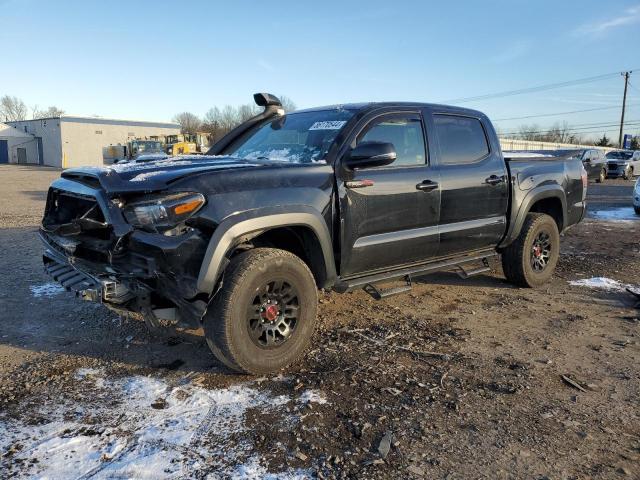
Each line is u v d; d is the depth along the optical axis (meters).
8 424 2.94
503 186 5.32
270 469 2.56
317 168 3.85
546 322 4.85
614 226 11.57
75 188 3.65
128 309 3.38
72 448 2.71
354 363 3.83
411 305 5.32
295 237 4.00
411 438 2.85
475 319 4.91
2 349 4.02
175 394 3.32
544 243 6.07
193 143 40.00
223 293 3.36
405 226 4.41
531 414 3.13
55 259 3.85
